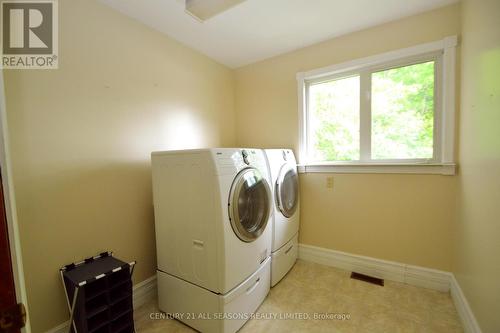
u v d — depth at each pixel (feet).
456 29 5.53
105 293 4.31
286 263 6.91
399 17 6.12
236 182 4.65
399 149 6.55
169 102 6.79
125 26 5.66
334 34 6.93
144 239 6.06
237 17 6.01
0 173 1.53
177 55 7.05
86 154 4.94
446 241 5.89
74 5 4.73
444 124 5.75
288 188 7.15
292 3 5.50
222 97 8.86
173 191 4.99
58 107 4.52
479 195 4.14
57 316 4.51
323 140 7.80
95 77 5.08
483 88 4.01
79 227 4.84
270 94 8.55
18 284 1.58
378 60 6.48
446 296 5.76
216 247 4.34
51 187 4.44
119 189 5.54
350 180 7.11
